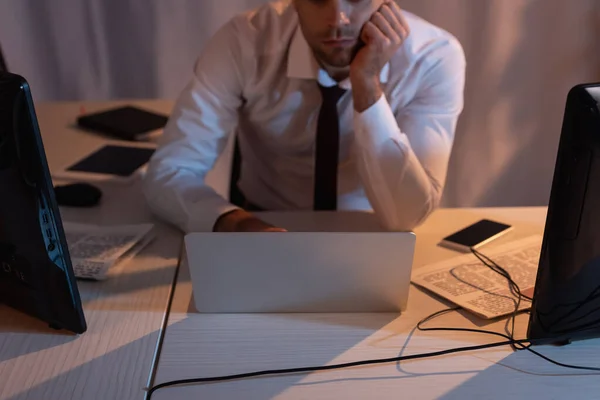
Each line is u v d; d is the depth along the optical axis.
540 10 2.24
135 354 0.87
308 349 0.88
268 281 0.94
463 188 2.56
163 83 2.37
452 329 0.92
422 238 1.21
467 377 0.81
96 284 1.05
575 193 0.77
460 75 1.39
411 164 1.24
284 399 0.78
